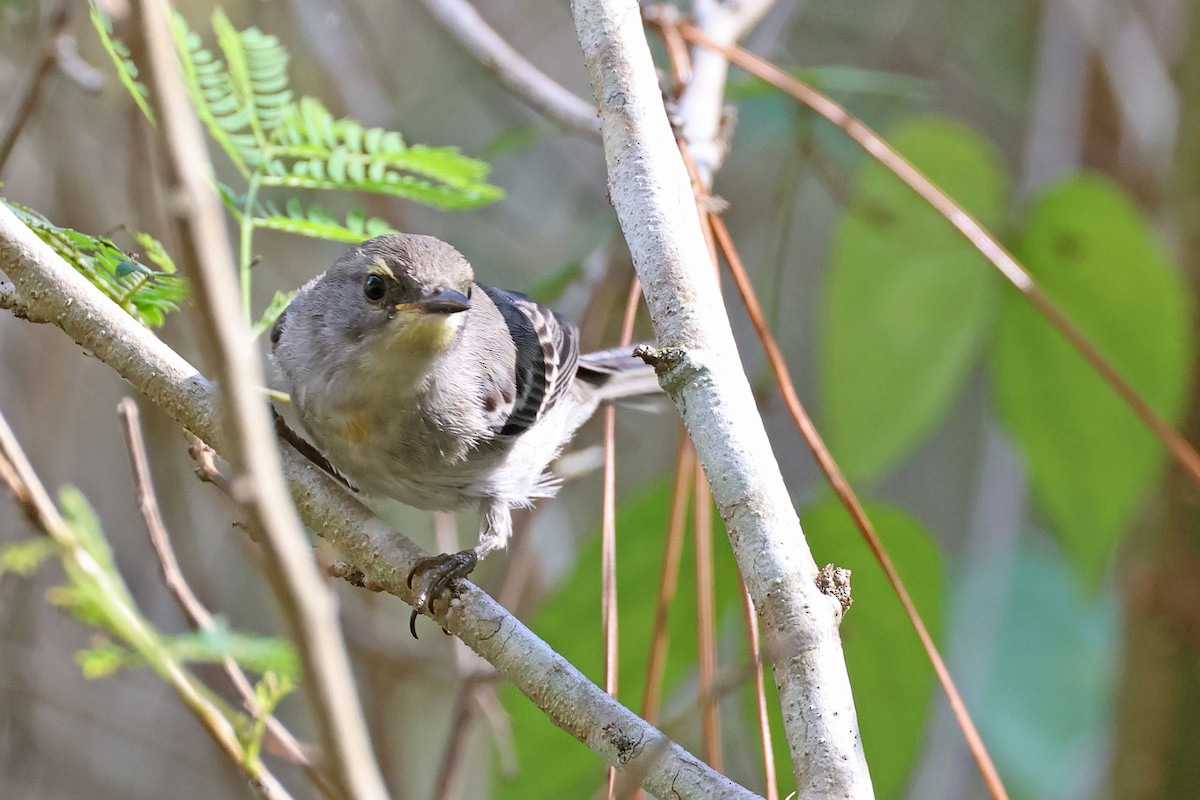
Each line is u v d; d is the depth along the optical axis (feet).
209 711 18.30
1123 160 41.47
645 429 49.01
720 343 17.10
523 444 28.07
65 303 19.49
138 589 39.70
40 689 40.29
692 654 28.84
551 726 28.30
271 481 11.25
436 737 44.73
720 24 28.09
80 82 29.30
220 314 11.10
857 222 31.53
